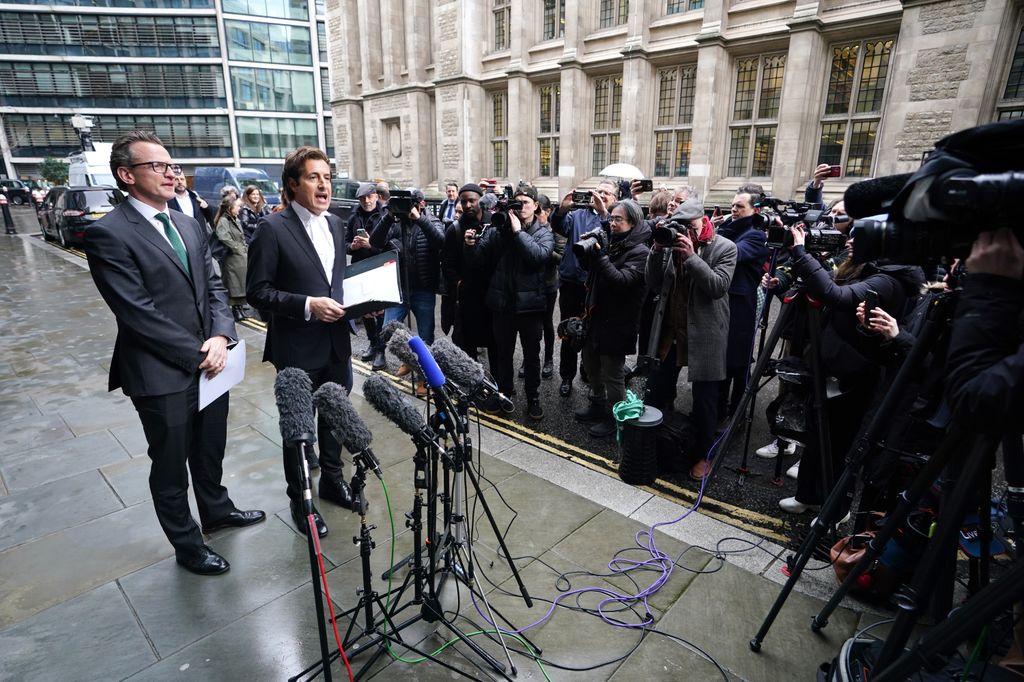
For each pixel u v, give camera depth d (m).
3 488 3.12
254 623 2.15
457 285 4.66
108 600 2.26
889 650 1.41
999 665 1.76
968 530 1.98
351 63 19.22
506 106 14.82
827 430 2.50
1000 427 0.99
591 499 3.06
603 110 12.63
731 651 2.03
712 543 2.68
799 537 2.73
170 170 2.21
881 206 1.30
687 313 3.27
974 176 1.00
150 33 34.28
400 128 17.69
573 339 3.94
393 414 1.70
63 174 32.28
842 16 8.69
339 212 14.38
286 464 2.74
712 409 3.26
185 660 1.96
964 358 1.07
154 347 2.17
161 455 2.31
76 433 3.84
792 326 3.18
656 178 11.96
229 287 6.96
